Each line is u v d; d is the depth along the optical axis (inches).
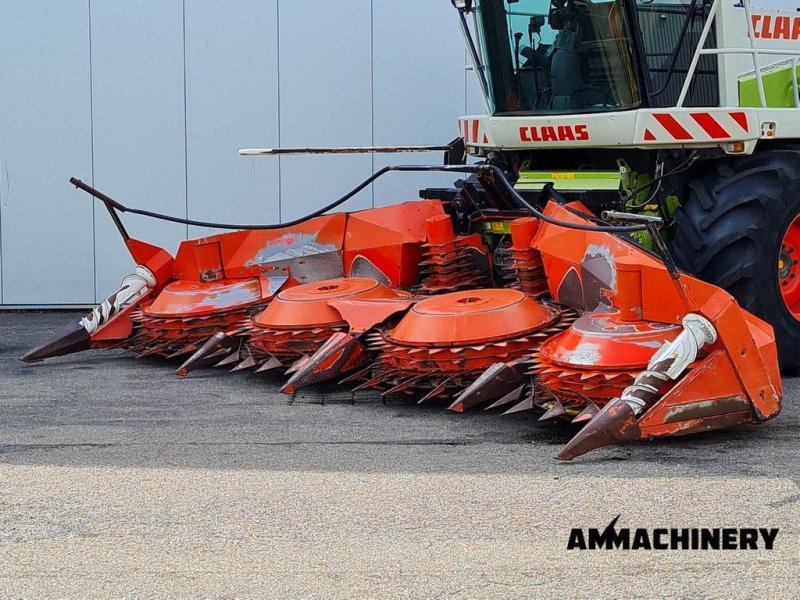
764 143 278.5
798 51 289.9
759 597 132.2
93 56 361.1
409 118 370.3
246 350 260.2
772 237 248.2
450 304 225.3
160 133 364.2
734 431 202.7
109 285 368.5
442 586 136.6
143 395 245.9
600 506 162.9
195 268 279.0
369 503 167.3
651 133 250.8
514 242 241.4
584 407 197.2
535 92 275.3
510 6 276.5
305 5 362.9
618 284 198.4
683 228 253.8
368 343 236.5
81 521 162.2
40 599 135.3
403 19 366.3
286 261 276.4
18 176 364.5
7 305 369.7
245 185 367.2
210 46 362.3
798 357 257.1
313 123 366.6
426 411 225.5
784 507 160.7
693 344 185.9
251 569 143.1
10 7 359.3
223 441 205.0
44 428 217.3
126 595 135.9
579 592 134.2
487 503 165.6
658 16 257.9
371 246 273.3
